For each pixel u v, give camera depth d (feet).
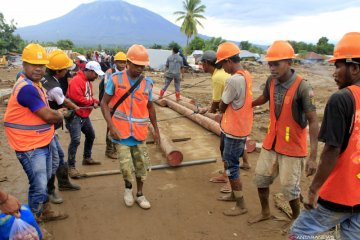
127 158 14.80
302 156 12.24
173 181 18.35
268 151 12.92
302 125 11.90
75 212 14.84
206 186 17.72
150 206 15.42
